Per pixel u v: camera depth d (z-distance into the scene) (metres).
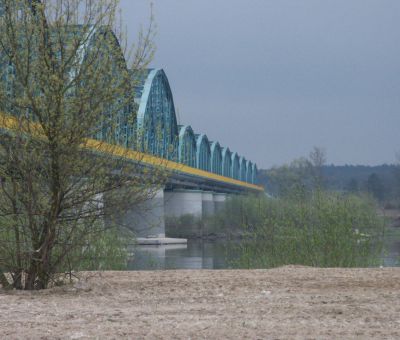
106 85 17.30
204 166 179.50
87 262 26.80
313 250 33.91
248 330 11.35
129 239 29.38
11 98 17.03
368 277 19.95
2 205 17.52
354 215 35.44
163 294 16.70
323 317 12.72
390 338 10.63
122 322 12.38
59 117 16.78
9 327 11.88
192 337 10.79
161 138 20.12
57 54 17.20
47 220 17.34
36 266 17.92
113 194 17.98
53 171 17.06
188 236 124.25
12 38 16.86
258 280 19.38
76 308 14.43
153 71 108.50
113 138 17.72
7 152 17.03
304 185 37.94
